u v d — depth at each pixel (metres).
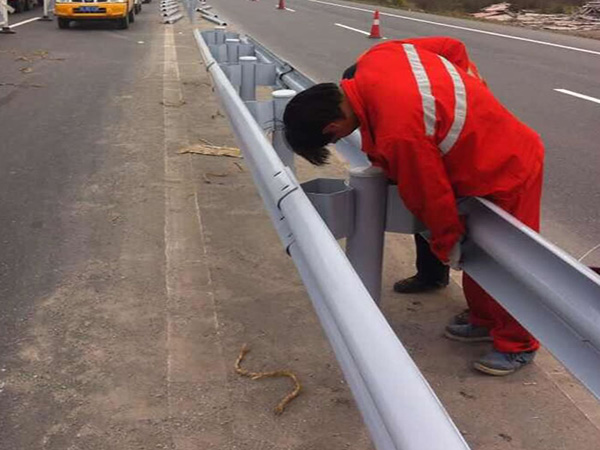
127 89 10.45
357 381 1.94
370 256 3.19
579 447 2.86
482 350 3.56
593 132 8.59
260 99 9.00
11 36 17.22
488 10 29.66
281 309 3.94
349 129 2.93
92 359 3.49
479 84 2.91
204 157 6.87
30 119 8.56
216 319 3.84
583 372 2.18
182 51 14.70
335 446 2.87
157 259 4.60
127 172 6.42
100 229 5.11
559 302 2.18
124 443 2.90
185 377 3.33
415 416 1.54
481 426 2.99
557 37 19.92
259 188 3.43
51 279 4.34
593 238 5.36
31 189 5.99
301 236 2.45
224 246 4.78
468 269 2.94
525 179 2.94
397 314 3.92
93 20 19.14
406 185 2.77
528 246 2.39
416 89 2.72
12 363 3.46
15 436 2.95
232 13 25.38
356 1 35.41
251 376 3.33
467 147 2.80
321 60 13.94
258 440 2.92
